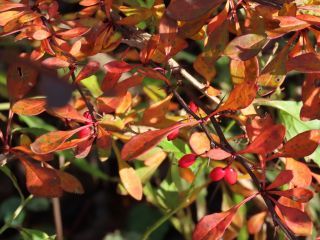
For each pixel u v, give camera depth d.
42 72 0.20
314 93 0.40
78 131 0.41
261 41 0.37
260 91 0.40
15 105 0.41
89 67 0.40
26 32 0.41
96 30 0.42
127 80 0.40
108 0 0.41
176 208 0.56
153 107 0.41
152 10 0.42
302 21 0.39
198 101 0.43
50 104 0.20
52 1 0.45
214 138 0.44
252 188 0.59
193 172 0.58
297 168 0.44
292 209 0.39
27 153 0.44
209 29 0.40
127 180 0.46
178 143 0.50
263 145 0.38
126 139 0.48
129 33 0.44
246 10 0.40
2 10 0.42
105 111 0.40
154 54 0.41
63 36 0.41
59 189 0.43
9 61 0.22
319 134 0.39
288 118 0.52
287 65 0.37
